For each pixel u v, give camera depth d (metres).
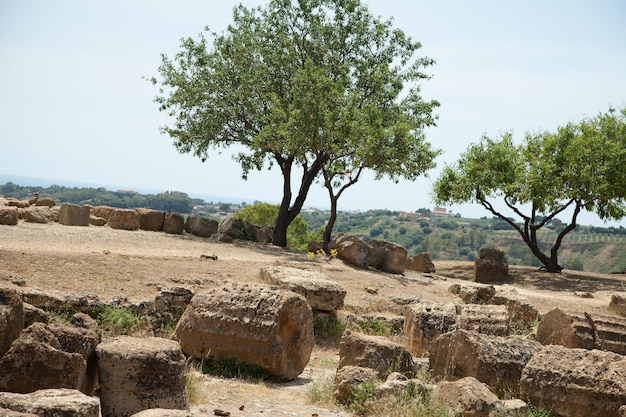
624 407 9.56
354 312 19.36
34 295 13.94
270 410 9.90
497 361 11.47
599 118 34.91
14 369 8.38
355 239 26.41
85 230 25.64
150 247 23.53
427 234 118.94
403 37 33.84
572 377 10.48
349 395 10.61
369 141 29.91
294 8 33.94
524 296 22.72
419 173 31.66
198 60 33.28
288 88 33.22
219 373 12.37
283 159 33.84
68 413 7.06
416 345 16.23
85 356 9.05
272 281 18.83
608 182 32.19
